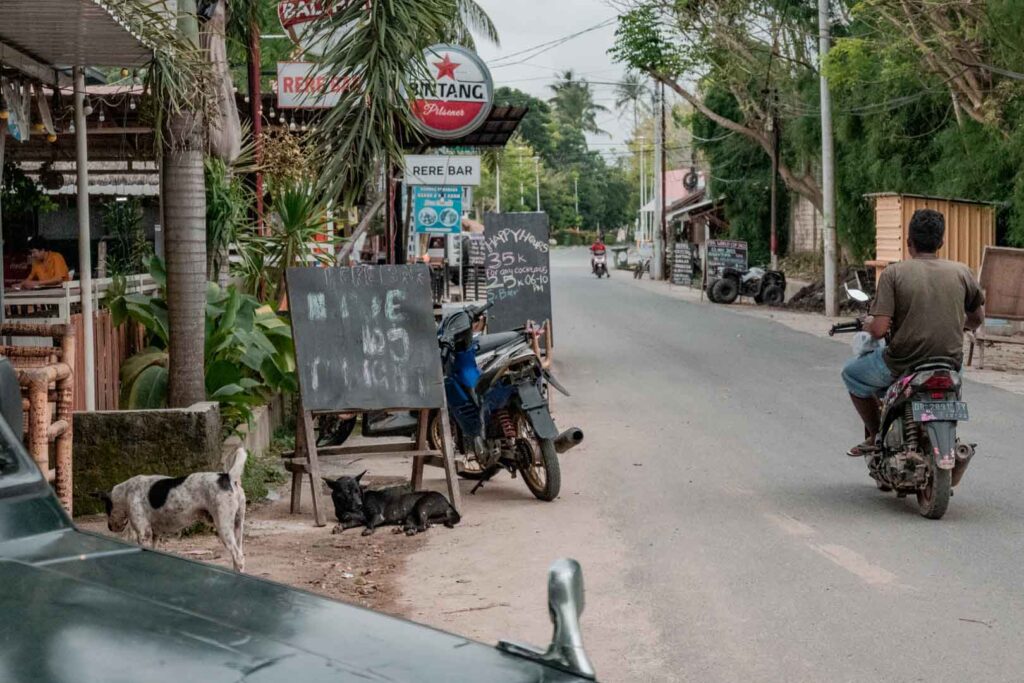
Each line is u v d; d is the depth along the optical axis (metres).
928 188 28.94
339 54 11.55
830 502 9.00
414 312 8.82
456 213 19.59
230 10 14.63
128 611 2.15
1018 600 6.40
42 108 9.42
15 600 2.14
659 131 56.56
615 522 8.44
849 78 25.66
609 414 13.74
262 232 14.69
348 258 17.02
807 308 33.44
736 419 13.27
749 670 5.39
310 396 8.59
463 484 10.09
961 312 8.35
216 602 2.28
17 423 3.11
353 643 2.17
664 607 6.38
